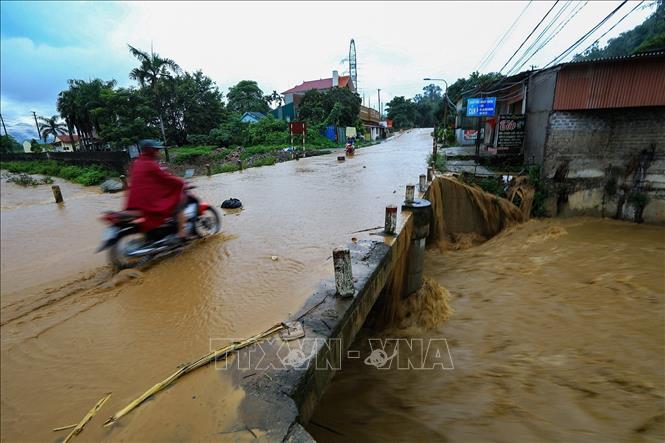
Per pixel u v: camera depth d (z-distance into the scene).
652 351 5.43
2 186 27.78
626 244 9.50
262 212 8.16
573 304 6.98
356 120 42.97
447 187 11.90
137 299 4.25
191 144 37.84
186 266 5.14
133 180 5.18
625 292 7.15
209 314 3.77
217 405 2.46
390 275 5.71
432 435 4.21
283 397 2.47
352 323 3.77
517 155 13.90
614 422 4.27
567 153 11.48
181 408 2.46
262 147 31.86
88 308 4.12
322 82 53.69
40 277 5.41
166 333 3.50
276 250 5.59
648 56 9.91
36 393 2.84
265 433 2.21
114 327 3.69
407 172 14.13
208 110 40.97
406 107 73.75
